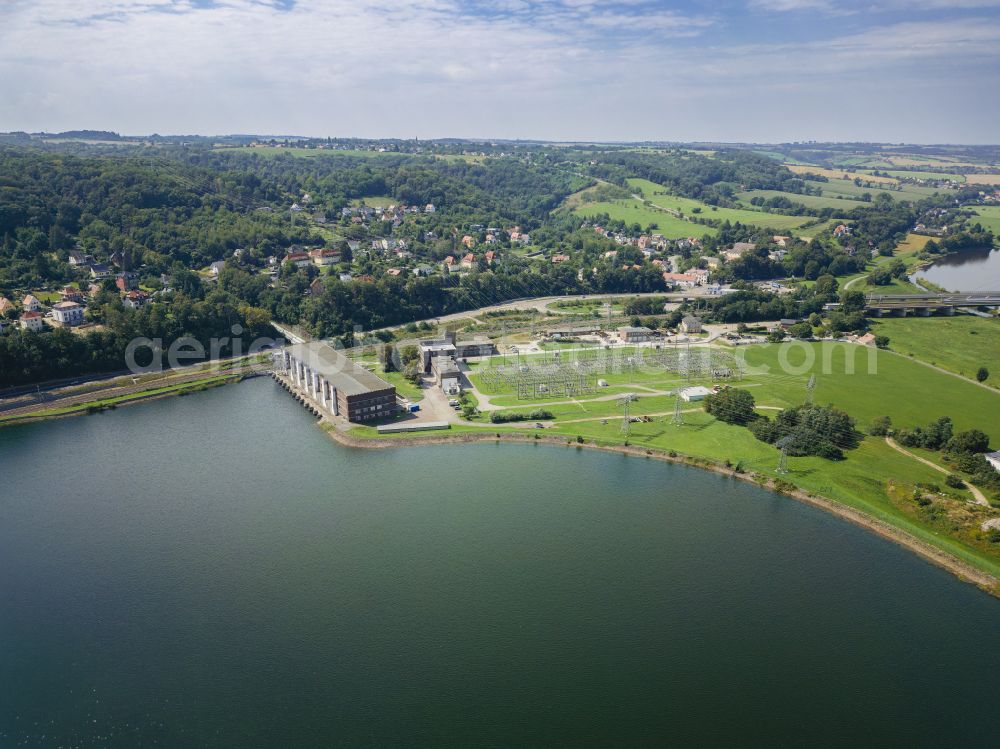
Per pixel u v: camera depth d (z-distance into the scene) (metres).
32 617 130.62
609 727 106.19
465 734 104.56
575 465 198.00
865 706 111.00
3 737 103.75
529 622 130.00
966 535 153.38
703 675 117.19
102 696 111.81
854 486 177.00
